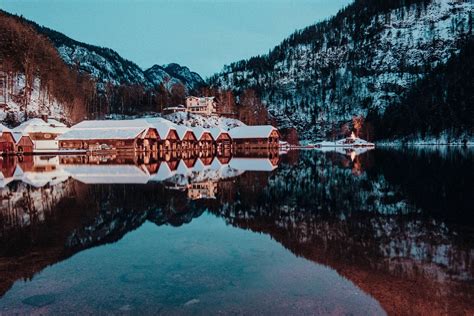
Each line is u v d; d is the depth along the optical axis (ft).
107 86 455.63
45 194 73.20
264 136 322.96
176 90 507.71
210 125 401.90
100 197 69.82
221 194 73.15
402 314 24.95
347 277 31.17
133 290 29.04
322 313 25.13
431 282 29.86
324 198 68.18
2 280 31.40
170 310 25.73
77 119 331.57
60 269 33.78
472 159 154.71
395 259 35.29
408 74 563.48
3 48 341.62
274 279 30.99
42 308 26.22
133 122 252.62
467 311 25.20
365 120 473.26
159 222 51.21
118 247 40.09
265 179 96.58
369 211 56.59
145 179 96.73
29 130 238.07
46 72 350.02
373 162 150.20
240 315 24.95
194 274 32.24
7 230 46.83
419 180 89.81
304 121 541.34
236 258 36.32
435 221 49.96
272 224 49.60
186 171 118.62
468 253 36.63
